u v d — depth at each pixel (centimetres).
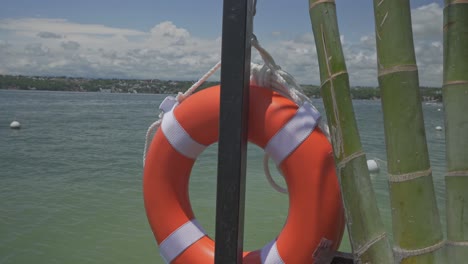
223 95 203
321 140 231
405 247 162
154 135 270
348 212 183
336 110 181
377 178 1091
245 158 214
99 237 680
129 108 5356
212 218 773
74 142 1953
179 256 254
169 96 273
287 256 230
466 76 153
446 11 155
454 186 156
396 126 160
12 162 1384
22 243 650
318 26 183
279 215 779
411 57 159
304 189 228
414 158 160
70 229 716
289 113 233
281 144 231
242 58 200
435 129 2902
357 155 181
